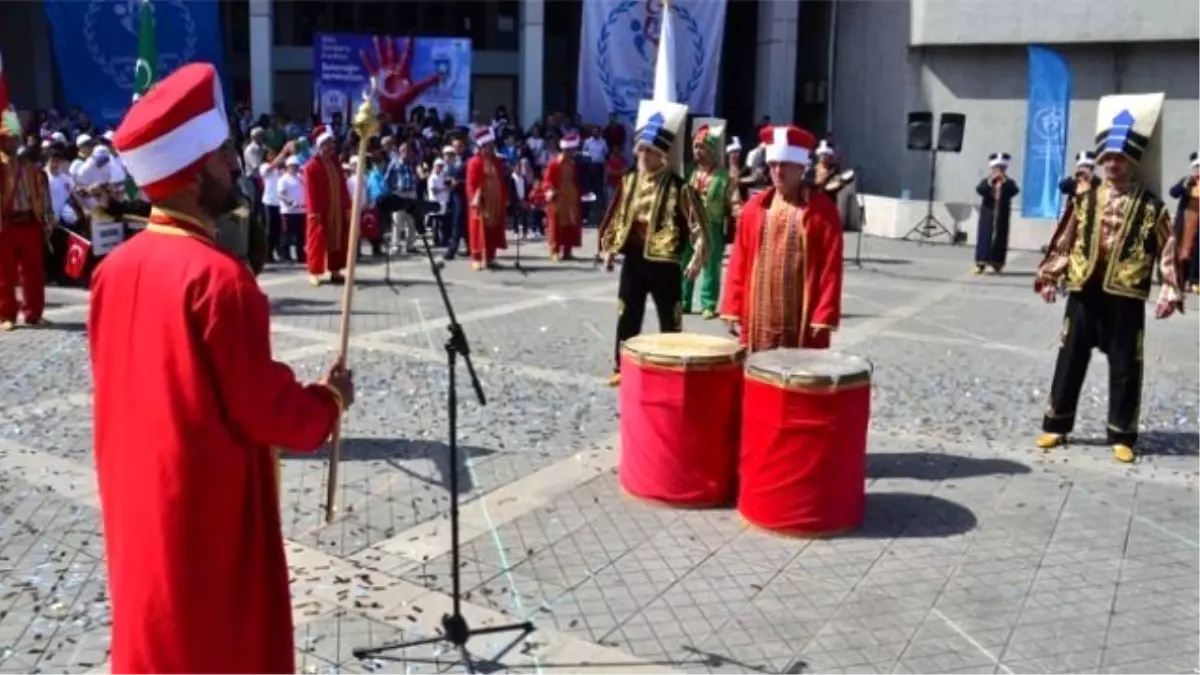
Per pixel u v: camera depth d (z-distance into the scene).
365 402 8.37
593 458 7.10
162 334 2.73
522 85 25.89
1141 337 7.19
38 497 6.32
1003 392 9.05
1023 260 18.66
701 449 6.15
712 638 4.75
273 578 3.01
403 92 23.48
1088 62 22.44
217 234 3.19
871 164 25.39
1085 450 7.49
